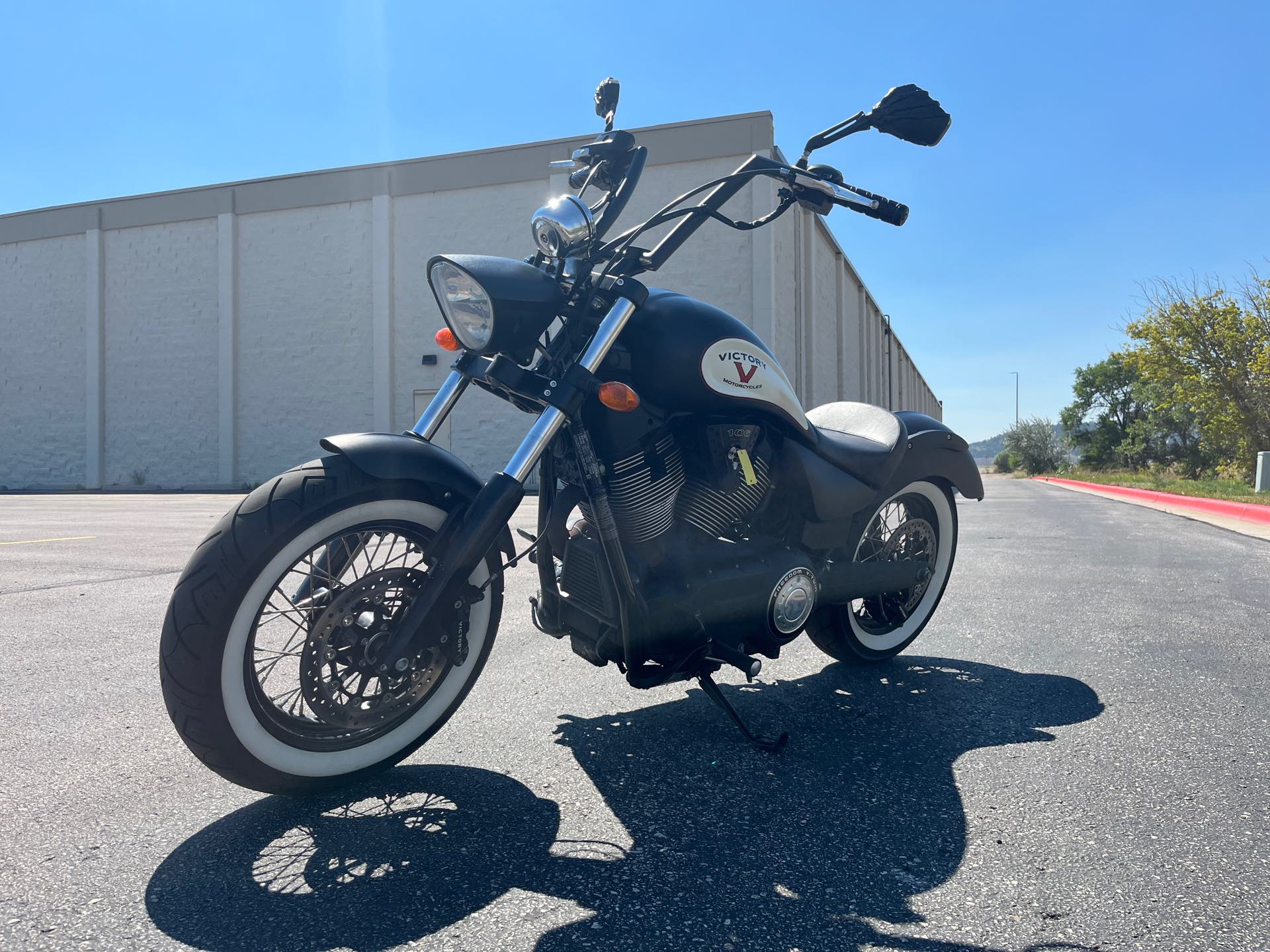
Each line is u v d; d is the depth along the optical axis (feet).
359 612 6.59
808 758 7.86
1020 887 5.53
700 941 4.90
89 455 78.43
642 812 6.68
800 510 9.11
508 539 7.62
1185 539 25.98
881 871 5.74
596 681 10.29
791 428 8.77
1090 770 7.55
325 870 5.71
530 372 7.11
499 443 67.72
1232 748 8.05
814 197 8.12
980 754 7.94
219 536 6.19
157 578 17.61
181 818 6.52
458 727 8.64
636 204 64.49
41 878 5.57
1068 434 177.68
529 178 68.18
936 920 5.13
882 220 8.09
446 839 6.19
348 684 6.89
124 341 77.66
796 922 5.11
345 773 6.82
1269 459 46.50
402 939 4.89
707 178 63.26
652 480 7.83
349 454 6.55
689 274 64.03
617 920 5.13
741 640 8.35
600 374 7.75
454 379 7.75
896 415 10.67
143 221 76.64
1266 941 4.88
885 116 7.57
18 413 80.74
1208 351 59.47
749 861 5.89
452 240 69.97
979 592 16.52
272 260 73.56
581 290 7.35
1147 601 15.52
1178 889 5.49
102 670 10.55
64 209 78.79
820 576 9.46
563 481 8.09
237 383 74.54
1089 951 4.80
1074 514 37.37
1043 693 9.87
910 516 11.59
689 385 7.77
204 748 6.16
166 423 76.69
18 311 80.74
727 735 8.46
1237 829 6.36
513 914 5.18
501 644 12.17
